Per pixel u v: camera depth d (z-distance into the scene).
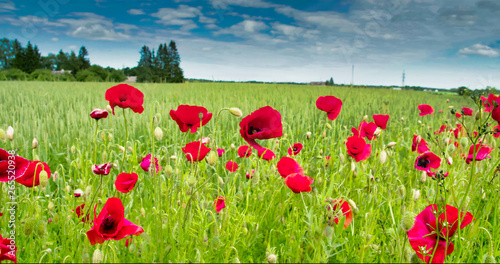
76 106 8.27
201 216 2.12
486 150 2.47
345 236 2.32
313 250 2.04
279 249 2.23
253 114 1.69
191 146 2.11
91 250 2.04
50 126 5.68
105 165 1.94
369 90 22.12
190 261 1.82
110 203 1.55
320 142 3.96
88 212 1.92
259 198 2.54
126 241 2.07
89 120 5.65
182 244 1.97
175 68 86.75
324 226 1.78
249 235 2.19
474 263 2.04
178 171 2.34
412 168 3.59
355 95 15.93
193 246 2.13
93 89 16.81
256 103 9.67
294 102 10.45
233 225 2.22
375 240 2.22
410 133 5.70
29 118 5.77
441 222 1.55
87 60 83.25
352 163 2.63
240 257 2.08
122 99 2.11
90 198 2.11
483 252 2.11
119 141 4.27
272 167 2.69
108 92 2.05
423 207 2.37
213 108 8.16
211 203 2.34
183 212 2.15
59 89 15.86
